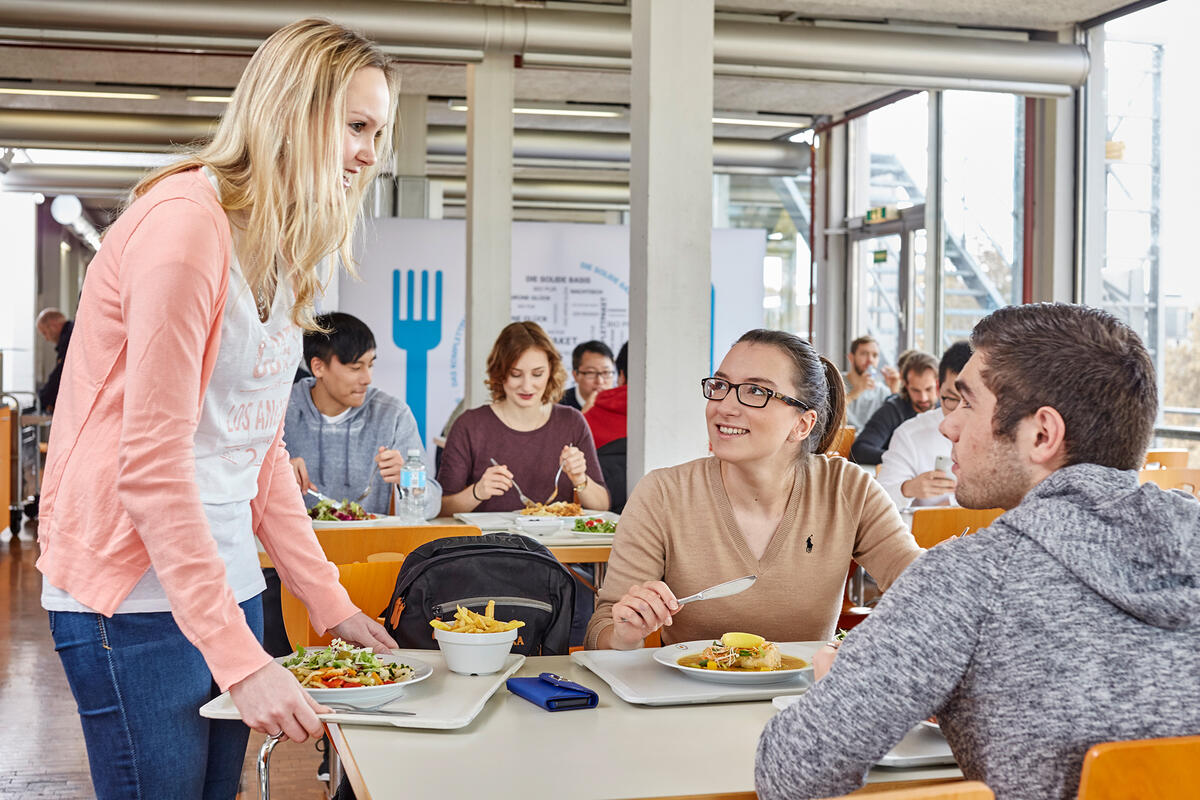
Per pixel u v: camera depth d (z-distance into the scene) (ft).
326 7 20.10
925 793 3.05
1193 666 3.48
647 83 13.58
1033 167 24.50
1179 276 20.77
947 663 3.65
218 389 4.93
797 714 3.86
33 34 19.48
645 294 13.60
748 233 31.60
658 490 7.09
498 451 13.73
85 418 4.79
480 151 23.38
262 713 4.56
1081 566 3.56
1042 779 3.51
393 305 29.07
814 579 6.98
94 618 4.77
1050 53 22.81
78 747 12.42
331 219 4.96
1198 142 20.31
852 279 33.19
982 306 26.50
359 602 7.10
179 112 33.12
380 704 4.96
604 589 7.04
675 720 5.03
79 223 51.60
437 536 10.12
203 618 4.57
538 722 4.94
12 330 54.54
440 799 3.87
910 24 24.79
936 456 14.47
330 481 12.68
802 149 34.50
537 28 21.24
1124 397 3.79
